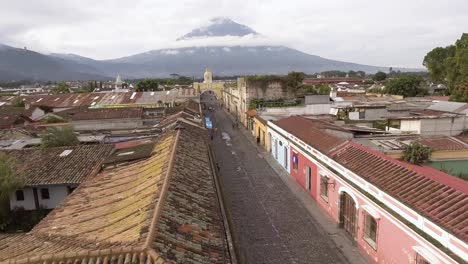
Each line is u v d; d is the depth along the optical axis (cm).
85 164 2356
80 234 1080
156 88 8212
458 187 1234
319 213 2095
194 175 1489
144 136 3017
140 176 1543
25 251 1022
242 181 2780
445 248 1060
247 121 5231
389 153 2006
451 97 3869
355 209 1708
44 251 977
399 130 2577
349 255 1633
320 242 1761
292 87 5253
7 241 1164
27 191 2264
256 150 3912
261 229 1923
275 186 2634
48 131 3216
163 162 1570
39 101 6028
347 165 1769
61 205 1435
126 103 5441
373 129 2609
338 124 2888
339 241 1762
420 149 1945
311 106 4131
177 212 1071
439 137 2300
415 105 3450
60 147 2612
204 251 919
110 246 886
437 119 2423
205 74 9975
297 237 1822
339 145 2058
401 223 1286
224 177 2898
